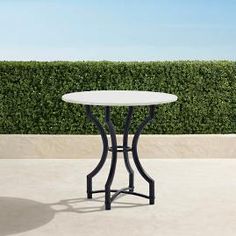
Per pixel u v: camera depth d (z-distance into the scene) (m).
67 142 10.16
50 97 10.30
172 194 7.86
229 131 10.48
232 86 10.43
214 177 8.87
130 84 10.34
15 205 7.34
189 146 10.20
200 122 10.45
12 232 6.34
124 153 7.41
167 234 6.32
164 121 10.38
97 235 6.27
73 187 8.25
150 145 10.16
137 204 7.36
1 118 10.30
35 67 10.25
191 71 10.37
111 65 10.30
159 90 10.37
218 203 7.47
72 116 10.30
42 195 7.82
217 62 10.41
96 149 10.17
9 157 10.17
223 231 6.44
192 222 6.72
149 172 9.16
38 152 10.17
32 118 10.31
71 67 10.27
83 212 7.04
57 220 6.74
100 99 6.98
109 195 7.11
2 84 10.25
